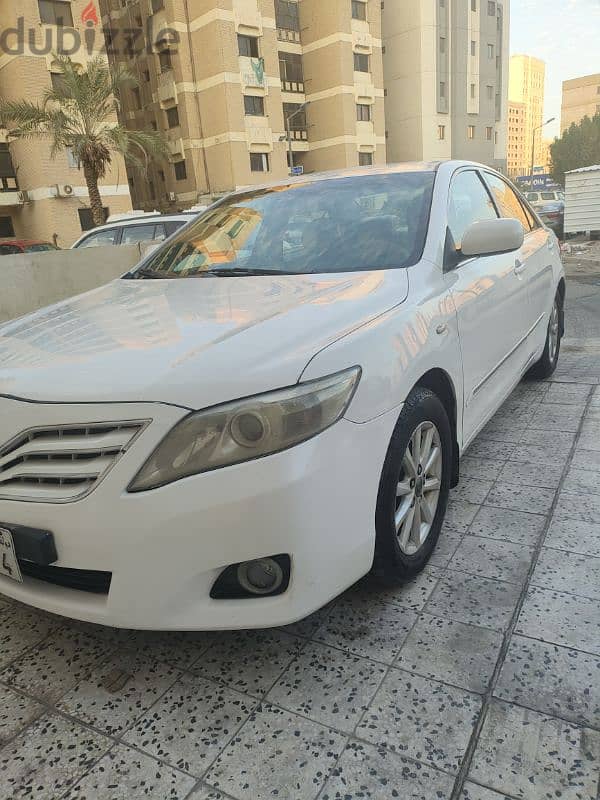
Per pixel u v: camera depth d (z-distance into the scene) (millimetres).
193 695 1914
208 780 1630
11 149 26812
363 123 39500
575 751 1627
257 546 1727
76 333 2184
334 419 1805
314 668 1979
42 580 1962
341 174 3383
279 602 1812
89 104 20172
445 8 43250
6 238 28453
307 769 1637
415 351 2172
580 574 2338
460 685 1863
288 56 38250
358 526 1920
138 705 1892
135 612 1771
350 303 2158
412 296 2352
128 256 8430
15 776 1681
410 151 45312
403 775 1600
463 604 2219
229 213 3361
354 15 37781
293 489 1711
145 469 1686
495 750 1647
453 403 2586
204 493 1679
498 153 50312
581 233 19484
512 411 4164
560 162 56938
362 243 2748
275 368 1747
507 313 3320
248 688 1922
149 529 1693
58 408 1752
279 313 2094
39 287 7578
